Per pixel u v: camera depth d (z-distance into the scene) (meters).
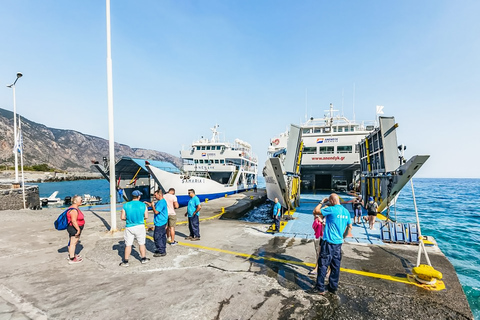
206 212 16.08
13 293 4.20
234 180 30.28
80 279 4.83
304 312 3.75
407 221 20.94
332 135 25.05
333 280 4.43
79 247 6.98
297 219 12.53
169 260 6.03
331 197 4.73
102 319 3.45
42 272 5.16
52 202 25.86
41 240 7.69
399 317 3.70
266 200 29.30
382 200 13.10
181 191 19.19
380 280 5.03
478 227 18.50
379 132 13.36
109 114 8.58
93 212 14.88
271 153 29.98
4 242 7.45
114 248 6.90
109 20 8.53
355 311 3.84
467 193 57.81
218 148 29.89
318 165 26.28
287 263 5.96
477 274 9.15
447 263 6.07
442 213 25.66
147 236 8.72
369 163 15.94
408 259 6.36
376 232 9.70
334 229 4.44
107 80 8.59
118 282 4.71
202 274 5.17
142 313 3.62
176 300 4.02
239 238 8.55
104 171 16.95
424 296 4.38
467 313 3.84
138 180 20.58
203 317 3.54
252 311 3.73
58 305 3.81
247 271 5.39
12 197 16.41
